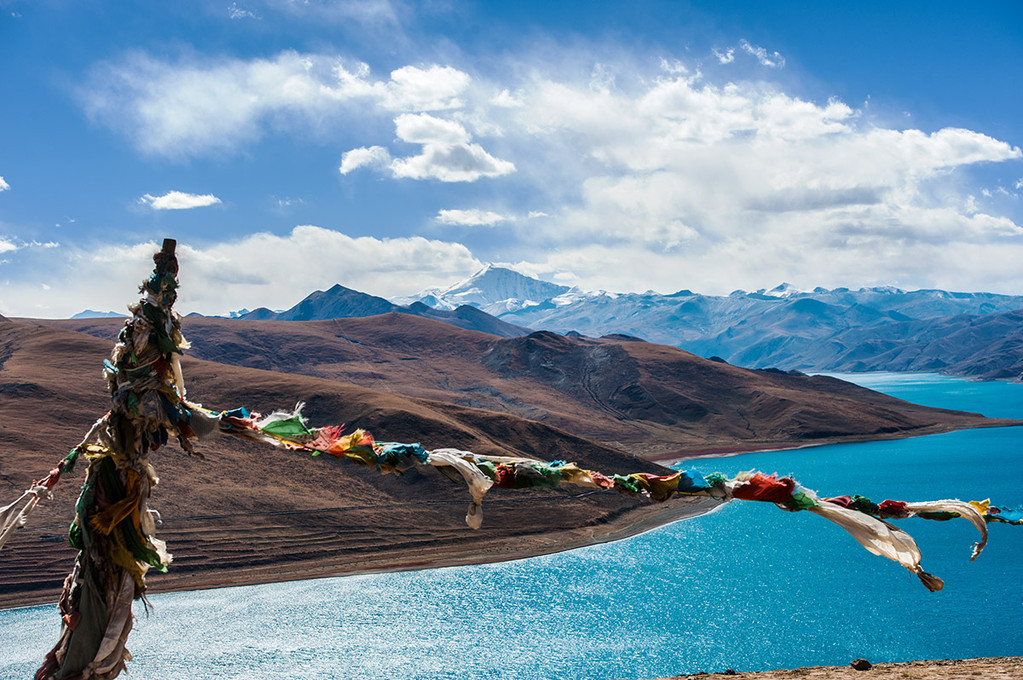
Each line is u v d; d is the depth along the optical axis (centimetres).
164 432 530
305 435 475
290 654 5512
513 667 5297
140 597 540
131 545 526
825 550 8925
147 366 515
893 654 5653
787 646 5809
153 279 530
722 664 5394
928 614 6606
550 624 6309
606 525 10144
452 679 5038
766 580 7700
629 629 6184
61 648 525
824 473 14588
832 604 6900
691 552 8888
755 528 10056
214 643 5750
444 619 6412
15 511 507
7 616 6381
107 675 519
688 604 6856
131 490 524
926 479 13862
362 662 5391
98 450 525
